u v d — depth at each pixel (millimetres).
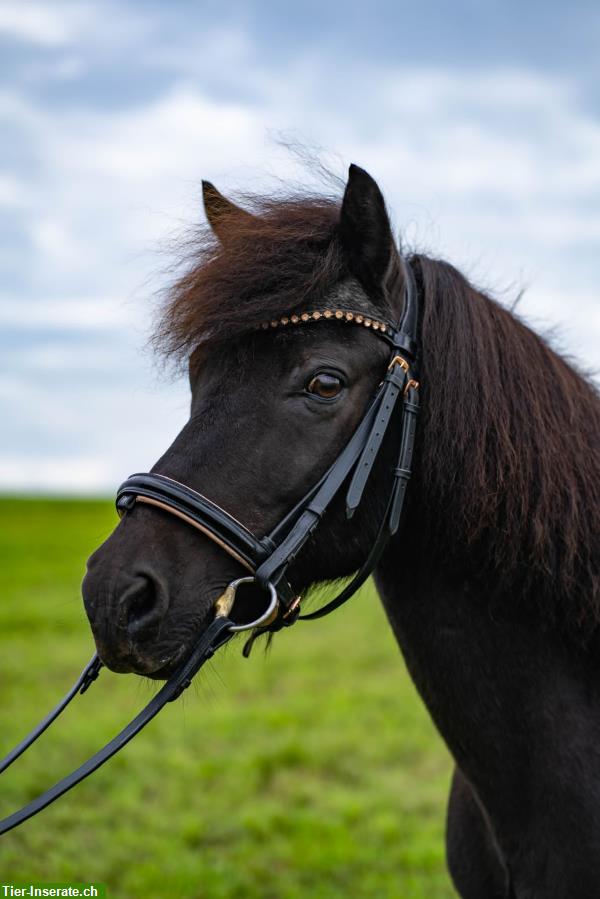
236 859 4805
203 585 1919
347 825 5215
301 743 6703
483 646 2107
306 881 4566
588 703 2080
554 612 2064
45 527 30406
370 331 2043
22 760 6281
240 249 2064
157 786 5848
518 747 2094
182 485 1938
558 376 2219
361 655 10742
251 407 1972
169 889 4402
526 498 2057
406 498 2121
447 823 2557
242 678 9234
